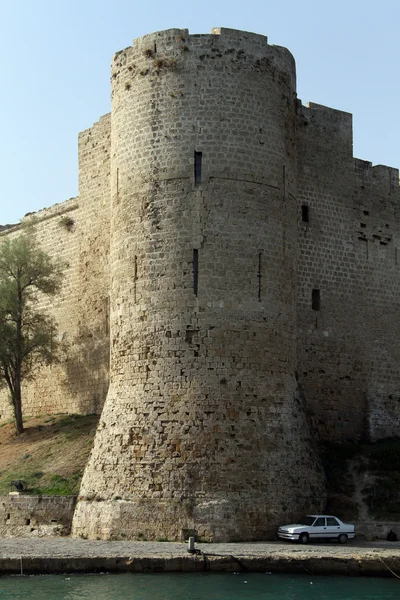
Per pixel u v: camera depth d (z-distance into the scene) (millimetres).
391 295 46281
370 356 44875
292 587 28031
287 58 38656
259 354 35406
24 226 53469
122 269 36938
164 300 35406
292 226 38000
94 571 29719
